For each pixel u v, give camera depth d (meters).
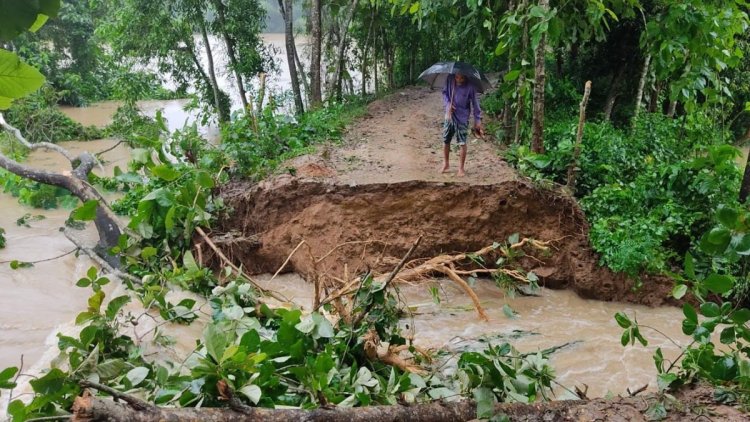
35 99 18.42
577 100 12.80
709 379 4.32
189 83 17.80
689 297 8.30
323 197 9.18
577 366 6.82
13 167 8.98
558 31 9.20
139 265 7.81
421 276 7.49
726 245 4.09
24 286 8.23
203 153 10.54
